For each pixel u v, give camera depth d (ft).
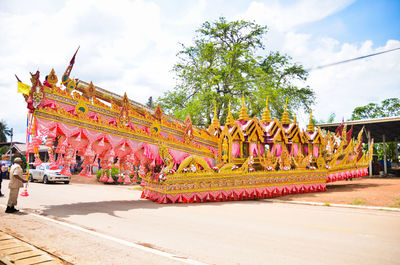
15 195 26.40
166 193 34.88
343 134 60.39
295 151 52.11
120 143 32.22
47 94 27.02
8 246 15.30
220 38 97.81
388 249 15.67
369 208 32.19
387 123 82.69
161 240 17.08
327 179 52.65
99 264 12.67
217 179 39.37
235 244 16.42
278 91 89.20
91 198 39.50
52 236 17.65
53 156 27.86
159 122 37.22
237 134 45.52
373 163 96.37
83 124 29.17
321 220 24.62
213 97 83.97
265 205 35.29
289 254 14.58
